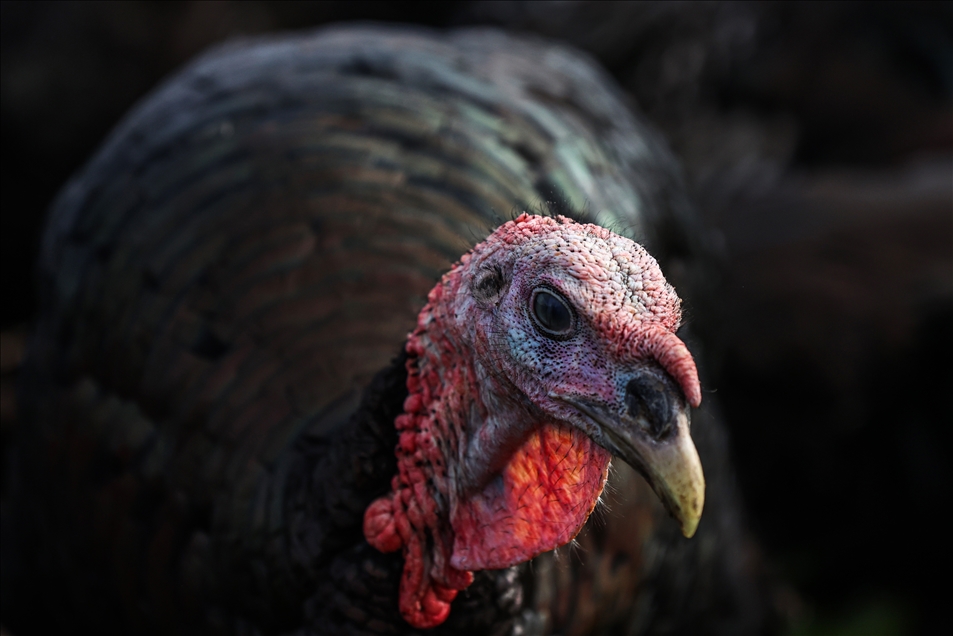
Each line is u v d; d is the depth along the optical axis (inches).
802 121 512.4
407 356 145.6
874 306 368.5
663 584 227.9
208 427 189.6
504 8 391.2
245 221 214.2
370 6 458.9
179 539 191.0
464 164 225.3
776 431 363.3
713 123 452.4
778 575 342.0
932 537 351.6
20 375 254.2
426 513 144.5
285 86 245.9
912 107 516.7
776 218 424.2
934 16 532.4
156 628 200.1
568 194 231.5
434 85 246.4
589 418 124.0
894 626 327.3
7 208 420.8
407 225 209.5
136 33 422.3
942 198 428.8
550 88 269.6
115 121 426.0
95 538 211.2
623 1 382.6
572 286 121.7
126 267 221.3
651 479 117.8
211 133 237.3
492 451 137.9
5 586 251.4
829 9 520.4
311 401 181.0
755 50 490.0
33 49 415.5
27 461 239.5
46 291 247.1
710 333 283.6
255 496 174.6
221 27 434.9
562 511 139.3
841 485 358.9
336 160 222.2
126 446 203.9
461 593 148.7
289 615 161.5
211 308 203.8
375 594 147.6
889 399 358.9
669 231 266.1
